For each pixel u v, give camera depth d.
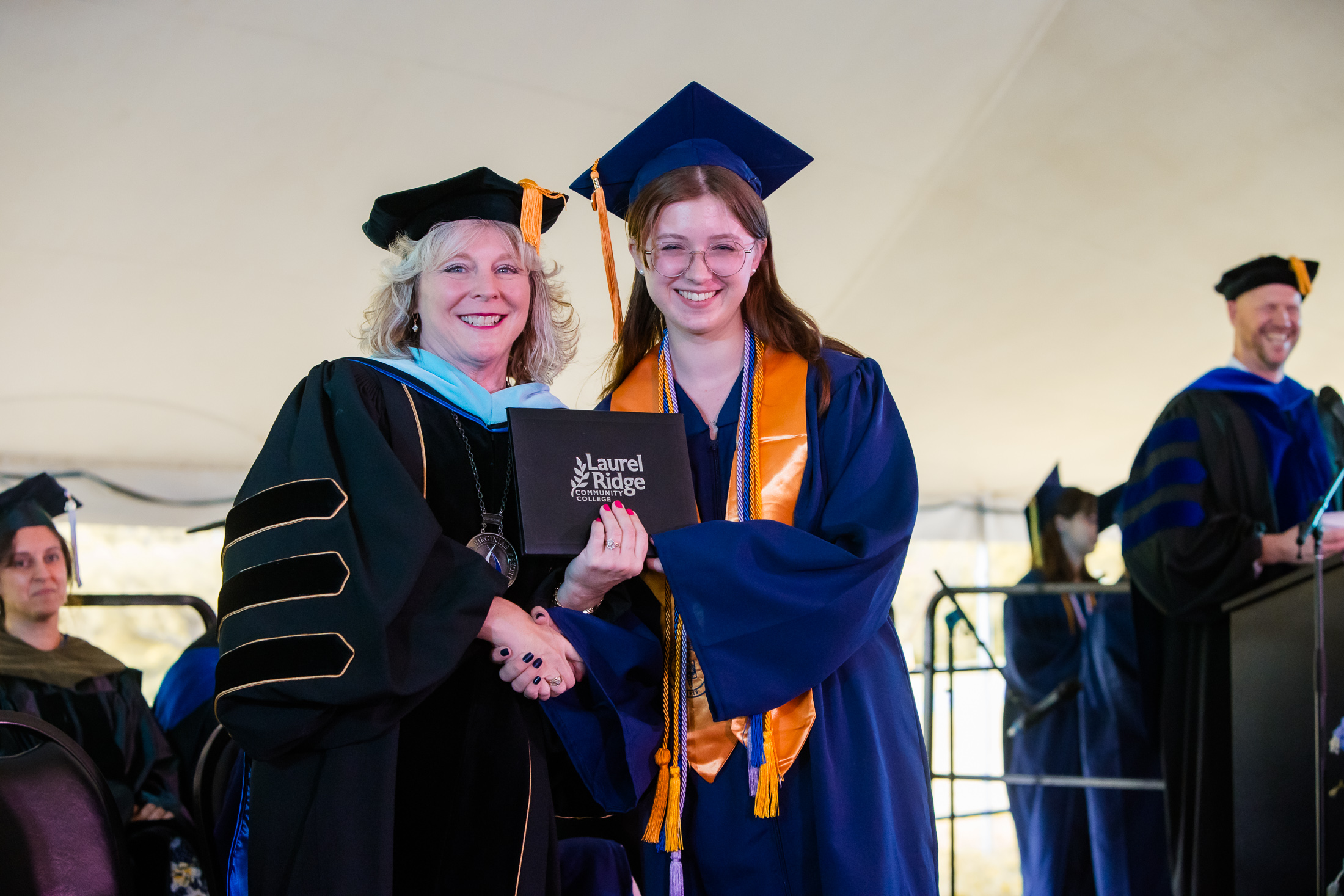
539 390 2.51
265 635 1.94
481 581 2.07
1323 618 3.86
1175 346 7.09
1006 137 5.83
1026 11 5.22
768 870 2.20
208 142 5.03
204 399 6.24
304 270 5.73
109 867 2.08
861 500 2.26
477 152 5.45
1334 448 5.51
